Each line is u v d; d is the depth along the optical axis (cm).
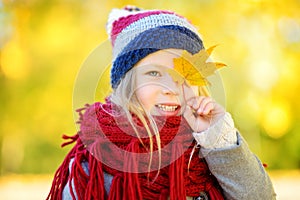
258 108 395
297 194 436
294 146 590
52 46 451
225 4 367
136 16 164
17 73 476
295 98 388
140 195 145
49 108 534
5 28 445
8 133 566
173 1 373
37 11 442
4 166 603
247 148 154
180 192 145
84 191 150
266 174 158
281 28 369
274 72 374
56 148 585
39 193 485
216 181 156
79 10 443
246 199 150
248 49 369
